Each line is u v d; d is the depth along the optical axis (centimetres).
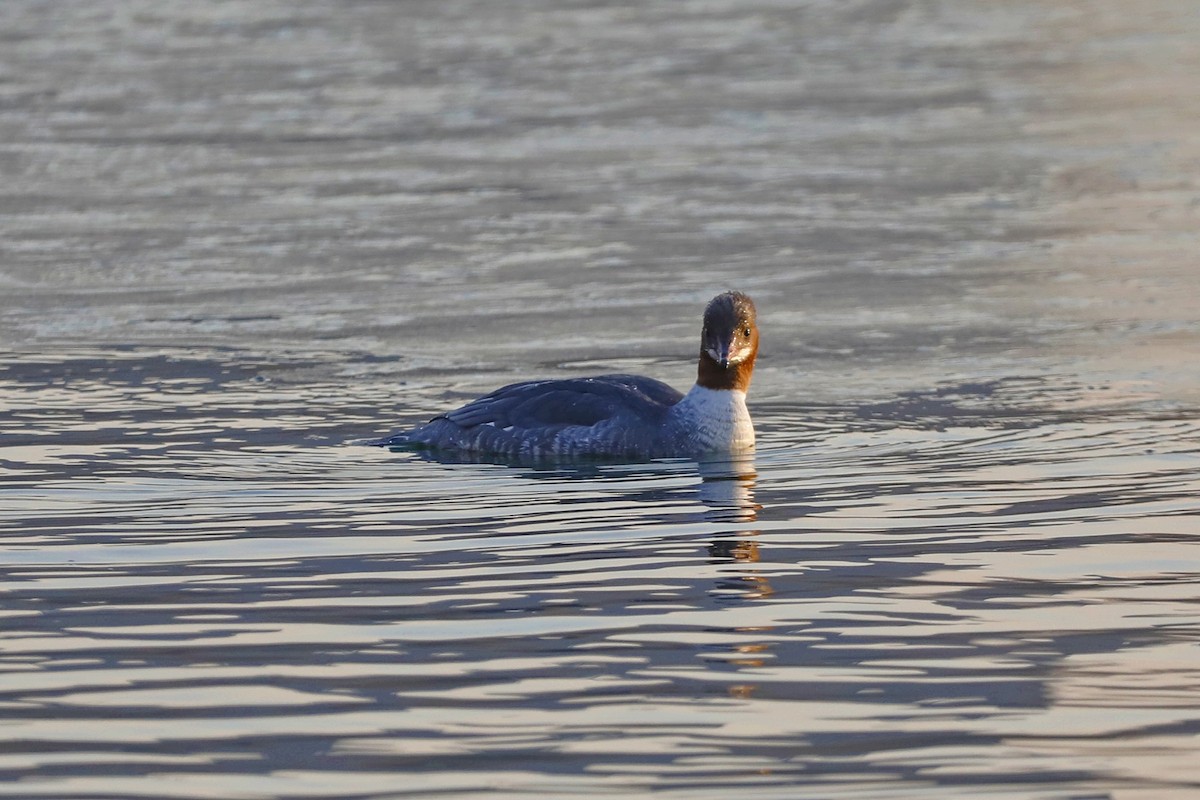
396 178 3475
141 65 4788
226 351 2277
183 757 1030
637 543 1474
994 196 3294
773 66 4788
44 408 1983
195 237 2992
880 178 3456
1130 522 1522
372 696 1122
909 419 1947
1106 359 2208
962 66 4778
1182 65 4722
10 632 1246
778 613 1284
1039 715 1088
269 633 1242
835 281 2692
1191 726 1069
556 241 2966
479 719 1084
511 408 1819
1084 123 3991
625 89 4444
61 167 3572
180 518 1555
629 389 1834
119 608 1300
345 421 1944
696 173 3512
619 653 1199
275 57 4909
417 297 2594
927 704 1106
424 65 4781
